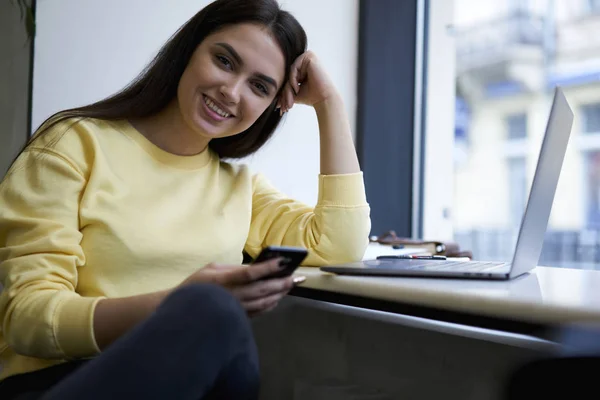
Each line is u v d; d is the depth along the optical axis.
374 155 2.75
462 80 2.98
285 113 1.22
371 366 1.09
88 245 0.92
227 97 1.01
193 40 1.04
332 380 1.13
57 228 0.87
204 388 0.58
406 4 2.81
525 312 0.55
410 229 2.84
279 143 2.42
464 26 2.98
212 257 1.03
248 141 1.20
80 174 0.93
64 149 0.93
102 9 1.95
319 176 1.19
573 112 0.91
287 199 1.27
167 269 0.97
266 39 1.03
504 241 3.07
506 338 0.85
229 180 1.17
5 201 0.89
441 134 2.93
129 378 0.54
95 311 0.75
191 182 1.07
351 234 1.14
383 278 0.77
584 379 0.53
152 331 0.58
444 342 0.99
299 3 2.51
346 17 2.70
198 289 0.62
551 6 2.96
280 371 1.15
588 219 2.87
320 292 0.78
